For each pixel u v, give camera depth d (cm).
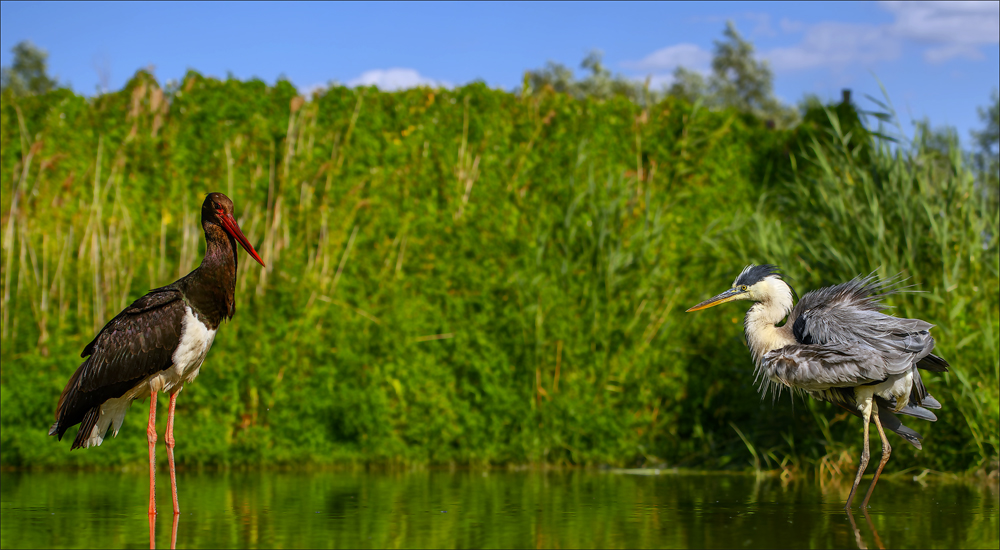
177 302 573
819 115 1020
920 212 787
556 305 886
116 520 520
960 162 808
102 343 569
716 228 967
